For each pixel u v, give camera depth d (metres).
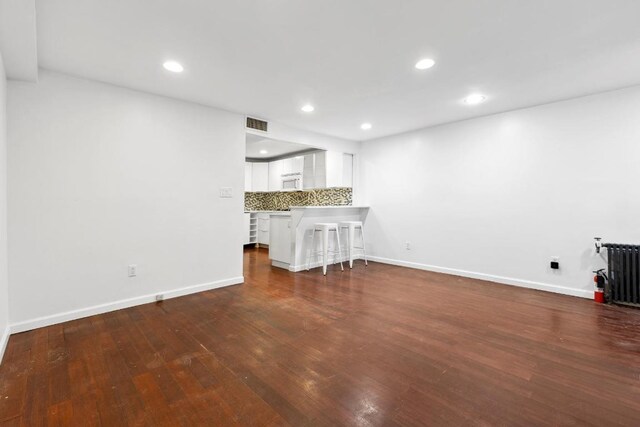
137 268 3.12
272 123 4.36
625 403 1.58
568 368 1.93
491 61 2.52
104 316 2.81
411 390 1.71
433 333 2.46
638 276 3.02
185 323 2.65
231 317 2.80
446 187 4.52
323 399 1.63
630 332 2.46
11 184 2.45
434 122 4.40
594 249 3.33
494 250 4.05
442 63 2.55
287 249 4.84
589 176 3.34
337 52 2.36
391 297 3.40
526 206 3.77
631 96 3.08
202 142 3.58
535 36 2.13
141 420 1.47
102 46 2.24
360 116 4.09
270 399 1.63
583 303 3.20
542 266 3.67
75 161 2.74
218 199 3.74
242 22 1.96
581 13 1.87
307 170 6.45
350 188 5.81
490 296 3.44
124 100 3.02
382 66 2.61
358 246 5.74
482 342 2.30
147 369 1.92
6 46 1.96
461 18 1.92
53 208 2.64
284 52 2.36
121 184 3.01
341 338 2.37
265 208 8.08
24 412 1.52
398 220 5.15
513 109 3.80
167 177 3.31
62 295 2.69
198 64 2.55
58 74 2.66
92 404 1.58
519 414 1.51
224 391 1.70
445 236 4.55
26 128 2.51
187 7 1.80
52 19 1.90
